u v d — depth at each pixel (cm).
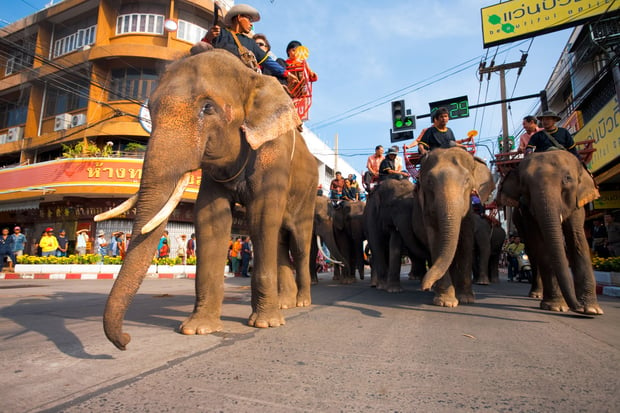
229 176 316
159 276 1412
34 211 2169
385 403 155
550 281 463
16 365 202
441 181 489
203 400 156
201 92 260
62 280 1205
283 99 314
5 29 2280
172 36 2019
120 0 2078
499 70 2039
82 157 1881
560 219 434
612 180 1342
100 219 226
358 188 1214
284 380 182
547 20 1559
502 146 2022
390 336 288
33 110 2245
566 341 279
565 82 1767
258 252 330
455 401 158
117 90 2019
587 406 154
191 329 286
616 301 616
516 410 149
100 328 307
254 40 416
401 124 1389
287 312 419
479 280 995
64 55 2127
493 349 251
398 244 718
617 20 1348
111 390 166
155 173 231
